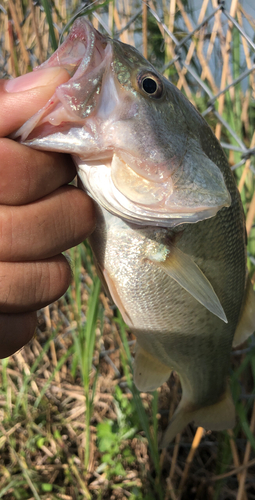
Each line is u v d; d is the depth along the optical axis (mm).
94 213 151
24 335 146
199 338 220
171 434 257
